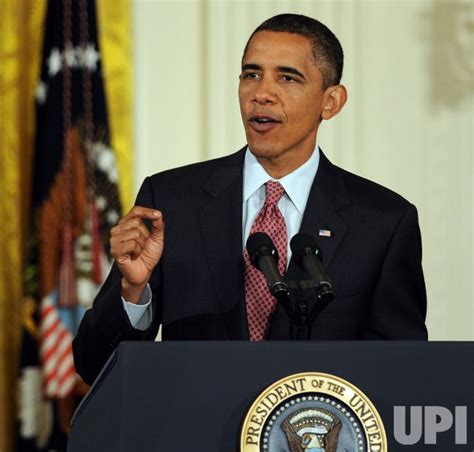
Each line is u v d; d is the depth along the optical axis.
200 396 7.16
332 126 18.70
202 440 7.12
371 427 7.10
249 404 7.16
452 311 18.83
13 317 17.75
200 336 10.02
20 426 17.61
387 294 10.29
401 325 10.26
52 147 17.97
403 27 18.84
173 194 10.67
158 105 18.59
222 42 18.58
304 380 7.14
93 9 18.19
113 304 9.12
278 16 10.43
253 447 7.02
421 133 18.91
